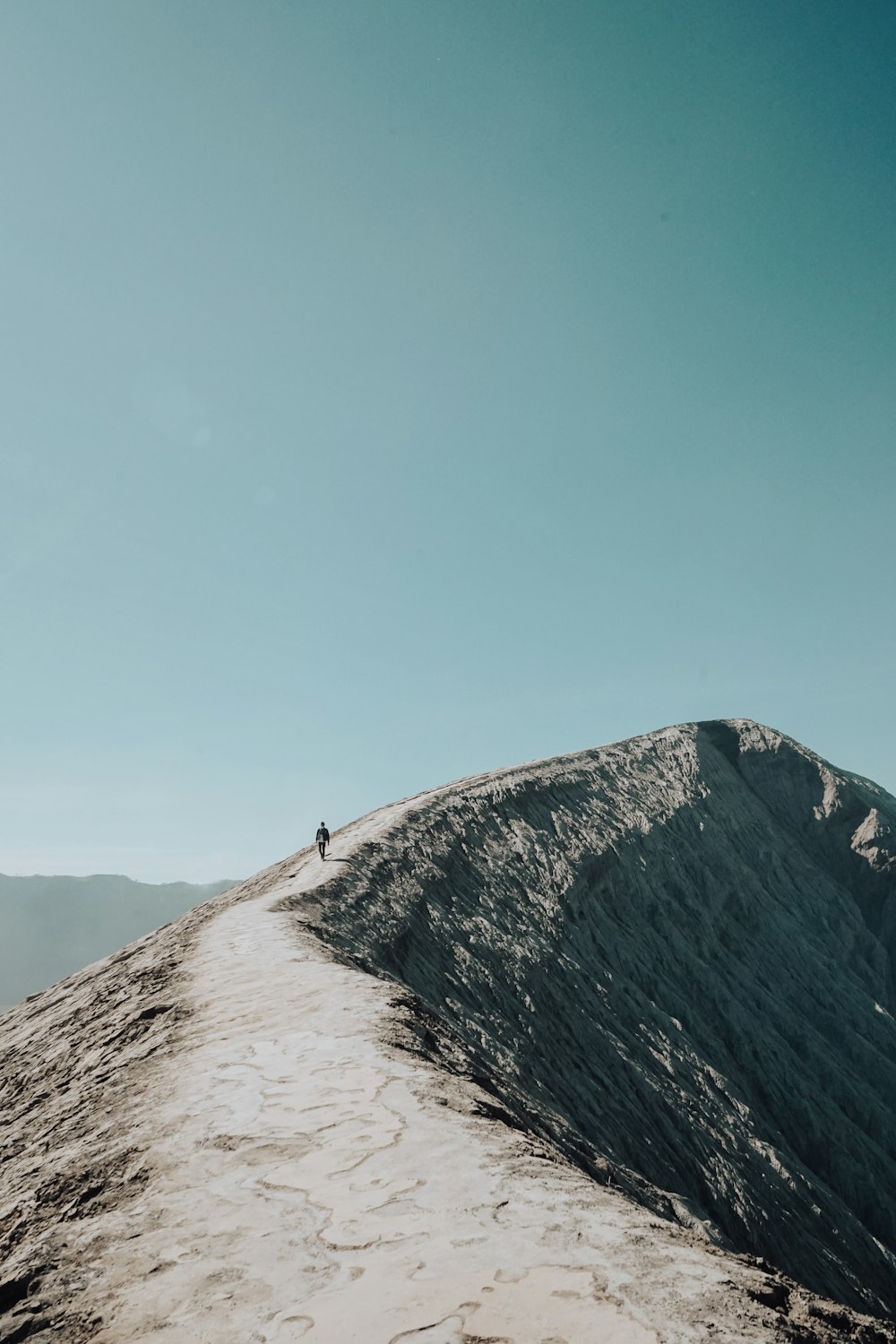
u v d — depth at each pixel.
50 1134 7.73
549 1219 4.11
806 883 78.44
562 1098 24.05
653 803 68.00
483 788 49.72
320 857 31.08
